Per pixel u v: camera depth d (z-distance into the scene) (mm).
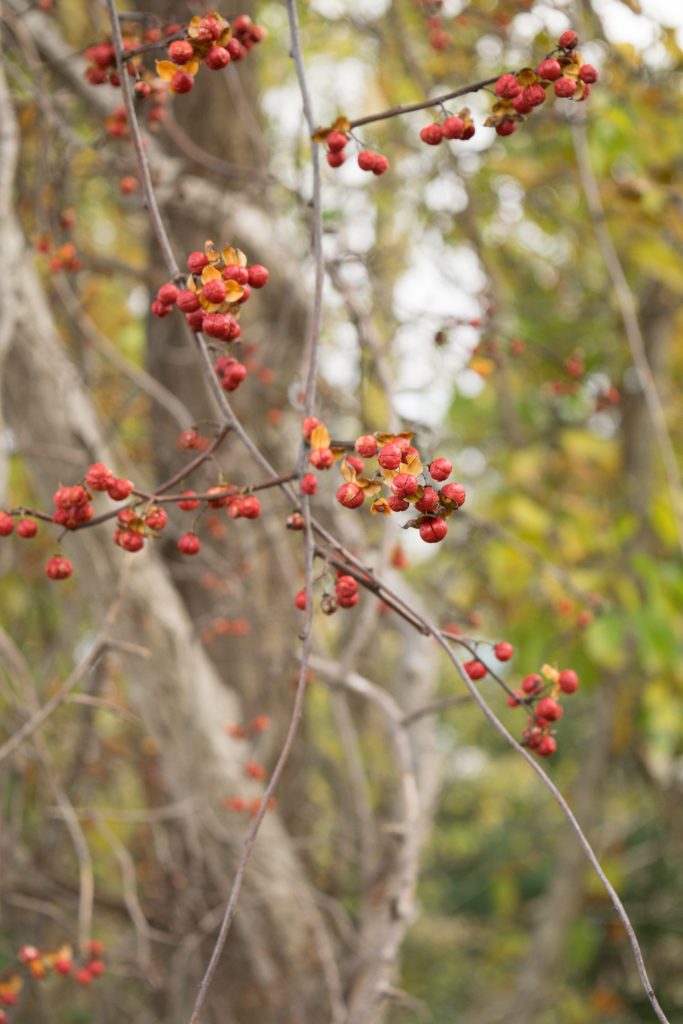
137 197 3557
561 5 3330
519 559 4359
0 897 3514
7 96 2893
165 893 4164
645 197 4020
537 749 1683
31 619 5059
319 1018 3615
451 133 1734
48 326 3182
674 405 5707
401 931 2430
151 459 4125
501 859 8992
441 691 6848
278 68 4961
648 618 4250
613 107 3838
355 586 1618
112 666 4219
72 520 1614
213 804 3514
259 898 3559
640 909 8000
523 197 4957
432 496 1351
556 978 7328
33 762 4020
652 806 7711
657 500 4523
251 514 1605
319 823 4227
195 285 1570
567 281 5855
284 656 3887
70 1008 4629
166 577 3471
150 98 2971
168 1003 3982
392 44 4215
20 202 3215
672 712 4766
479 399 5469
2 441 2797
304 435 1575
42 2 3006
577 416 5730
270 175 3266
